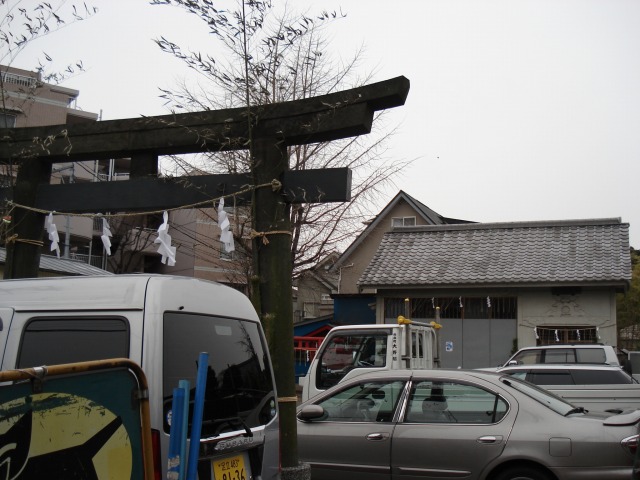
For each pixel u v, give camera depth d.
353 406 7.74
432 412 7.35
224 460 4.93
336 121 6.63
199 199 7.19
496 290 22.20
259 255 6.76
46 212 7.71
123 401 3.54
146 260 37.69
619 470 6.46
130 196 7.47
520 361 15.26
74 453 3.29
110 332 4.71
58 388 3.25
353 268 32.75
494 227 24.62
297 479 6.27
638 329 33.34
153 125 7.42
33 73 9.19
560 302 21.58
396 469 7.23
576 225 23.81
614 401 12.01
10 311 5.07
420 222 32.41
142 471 3.56
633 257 37.84
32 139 7.92
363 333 12.24
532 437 6.77
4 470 3.01
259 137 6.92
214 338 5.12
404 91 6.46
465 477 6.93
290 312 6.69
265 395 5.53
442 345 22.56
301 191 6.79
